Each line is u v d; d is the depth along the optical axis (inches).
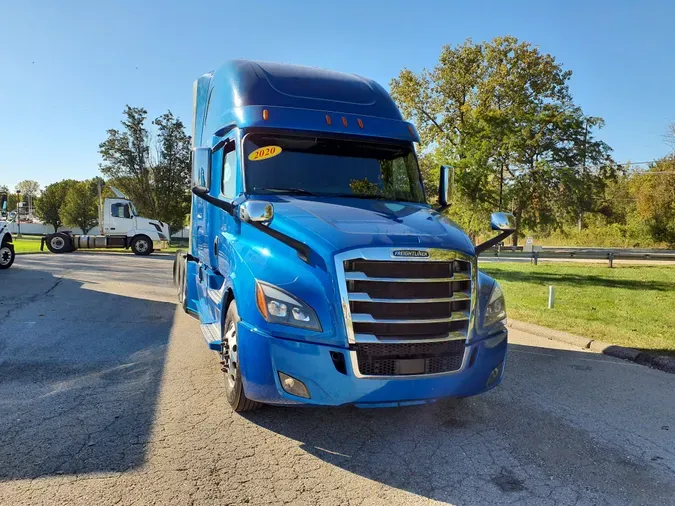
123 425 167.9
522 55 1214.9
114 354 252.8
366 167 213.9
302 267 152.2
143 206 1921.8
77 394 195.6
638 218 1899.6
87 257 893.2
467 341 158.2
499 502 129.2
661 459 155.2
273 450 154.6
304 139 209.3
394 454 154.4
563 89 1242.6
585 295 494.9
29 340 276.1
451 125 1236.5
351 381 145.7
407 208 194.4
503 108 1193.4
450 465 148.2
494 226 190.2
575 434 172.4
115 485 130.9
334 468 144.7
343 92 230.1
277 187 197.8
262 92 214.8
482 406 196.7
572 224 1279.5
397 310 149.9
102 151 1905.8
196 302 294.0
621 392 217.5
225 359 186.7
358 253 147.6
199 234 277.6
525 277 665.0
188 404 188.5
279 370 148.9
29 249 1131.9
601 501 130.6
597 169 1106.7
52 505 120.6
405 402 153.0
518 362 263.7
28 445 151.3
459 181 724.0
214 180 231.1
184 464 143.5
